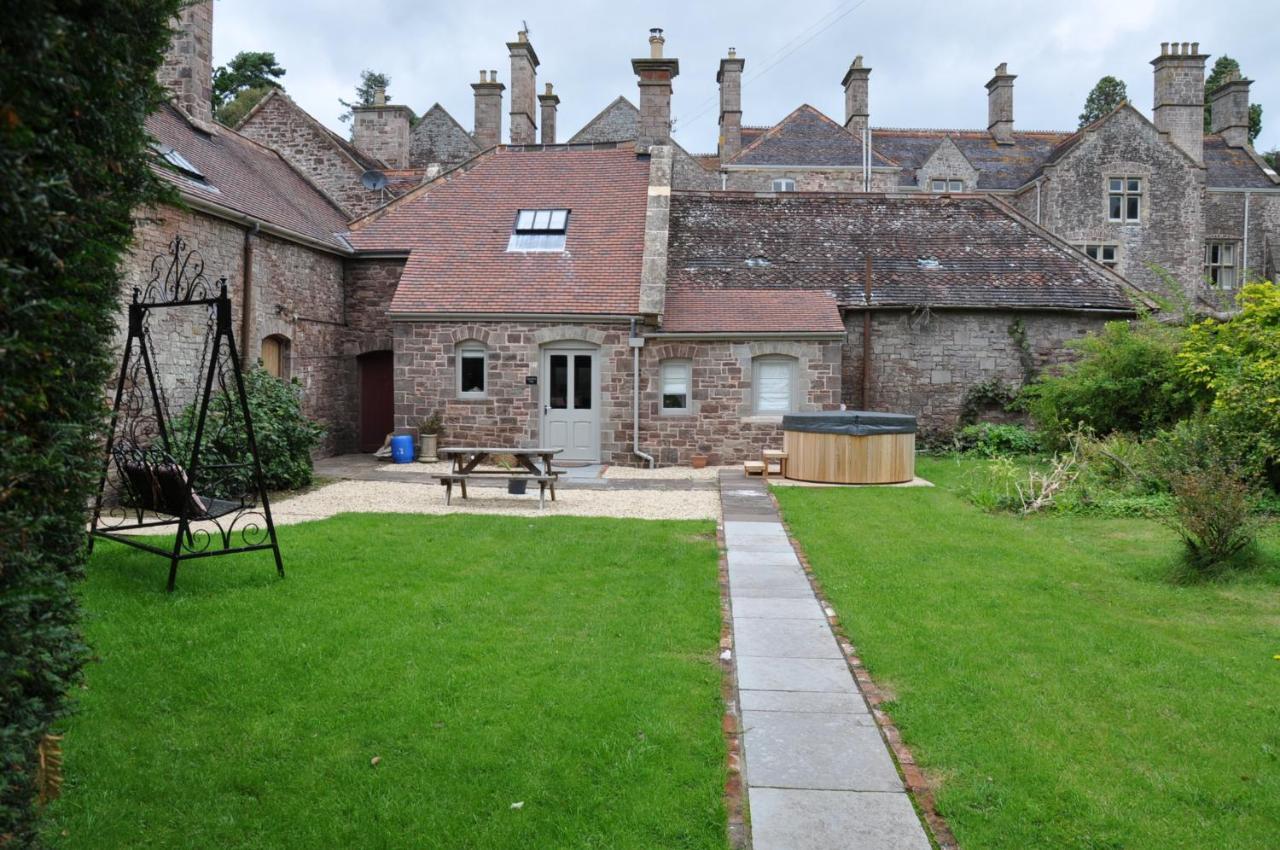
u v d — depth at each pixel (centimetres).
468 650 549
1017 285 1867
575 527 945
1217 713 469
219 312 679
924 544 883
